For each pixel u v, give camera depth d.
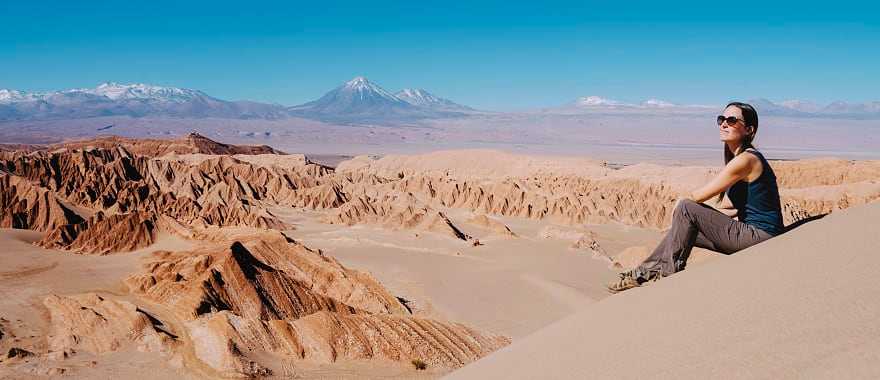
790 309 3.63
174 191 128.75
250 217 99.12
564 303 49.91
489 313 47.31
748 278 4.48
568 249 71.88
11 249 64.69
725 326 3.85
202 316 36.88
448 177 149.12
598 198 122.38
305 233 92.62
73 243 67.81
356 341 33.06
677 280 5.48
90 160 124.19
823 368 2.81
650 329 4.52
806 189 111.50
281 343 32.09
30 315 38.88
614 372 4.05
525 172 181.75
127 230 68.25
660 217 120.00
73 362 31.05
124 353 32.22
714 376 3.27
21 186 87.00
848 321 3.14
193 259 47.31
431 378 31.25
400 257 67.50
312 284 48.50
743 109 5.99
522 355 5.91
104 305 37.56
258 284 42.44
